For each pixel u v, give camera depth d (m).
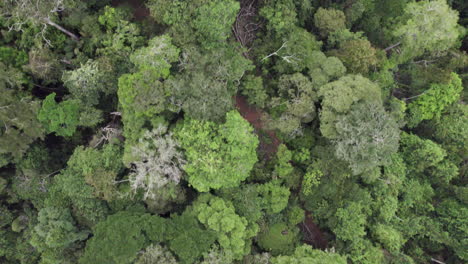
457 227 26.48
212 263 19.81
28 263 24.64
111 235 19.17
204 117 20.50
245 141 20.91
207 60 21.50
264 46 26.70
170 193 21.91
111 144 22.78
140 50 21.64
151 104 20.53
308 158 26.03
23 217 24.97
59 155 26.67
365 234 24.23
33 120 22.09
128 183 23.31
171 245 19.73
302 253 22.58
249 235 22.75
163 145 20.28
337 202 25.42
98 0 25.80
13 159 24.11
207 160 20.25
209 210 21.80
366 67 25.31
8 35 24.19
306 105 23.17
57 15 23.39
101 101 25.75
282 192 24.72
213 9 21.12
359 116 20.77
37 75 24.17
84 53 24.80
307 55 24.48
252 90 25.12
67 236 22.16
